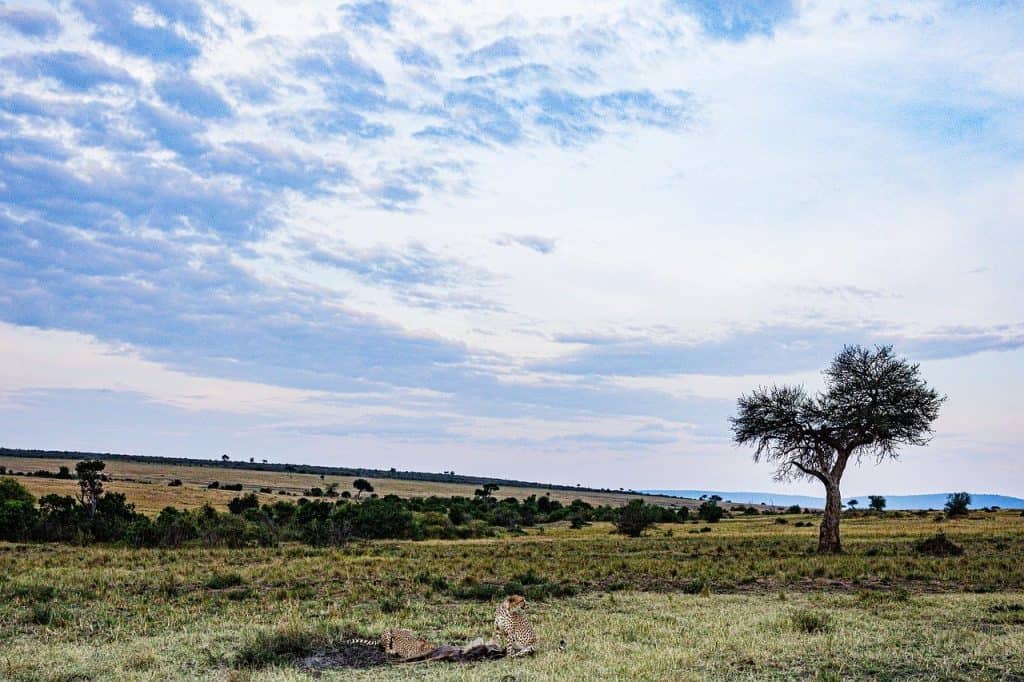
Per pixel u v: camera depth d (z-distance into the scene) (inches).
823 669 469.1
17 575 930.1
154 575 936.9
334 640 563.8
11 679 445.7
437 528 2746.1
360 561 1168.8
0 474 4571.9
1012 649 507.5
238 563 1147.3
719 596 819.4
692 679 444.8
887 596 787.4
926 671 462.6
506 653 530.0
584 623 642.8
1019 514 3703.3
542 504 4793.3
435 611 704.4
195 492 4653.1
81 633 591.2
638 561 1197.1
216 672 474.9
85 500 2170.3
